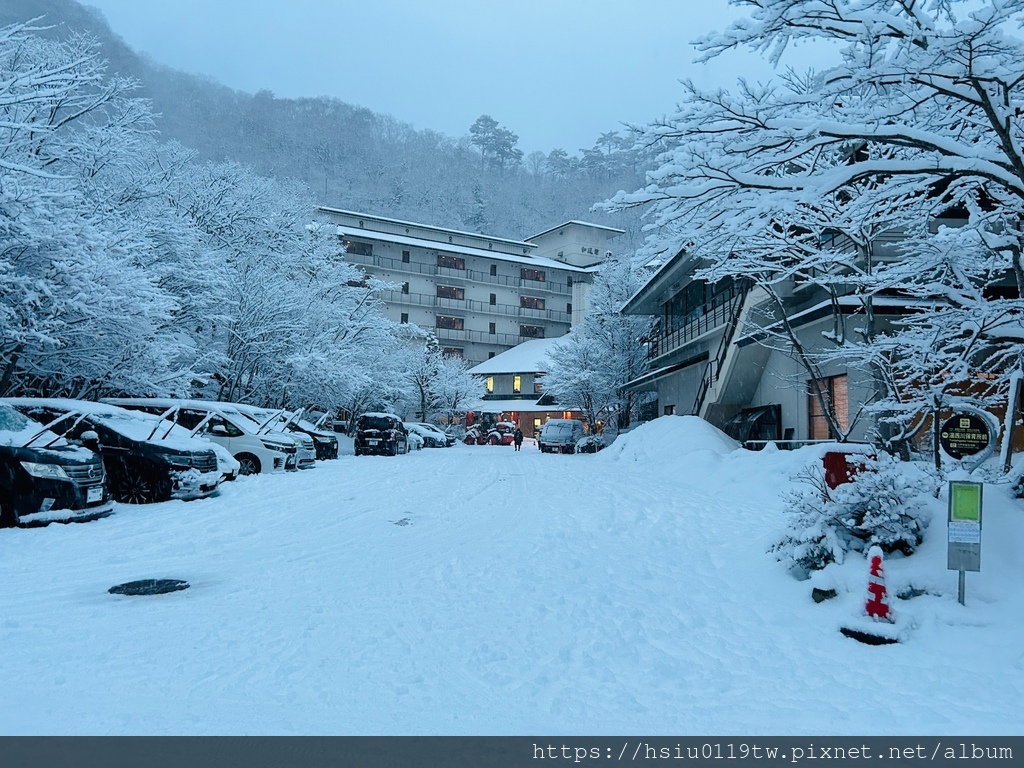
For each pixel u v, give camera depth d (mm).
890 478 6449
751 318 21172
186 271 20312
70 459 9781
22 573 7102
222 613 5824
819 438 19234
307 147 120000
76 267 13625
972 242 8820
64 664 4598
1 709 3896
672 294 34750
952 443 7730
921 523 6402
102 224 16594
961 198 8312
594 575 7418
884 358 9945
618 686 4469
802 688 4449
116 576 7070
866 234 10484
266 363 27047
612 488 15875
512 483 17125
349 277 34969
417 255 69375
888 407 8945
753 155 6527
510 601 6367
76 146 16531
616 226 89438
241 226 28969
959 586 5504
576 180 129000
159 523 10125
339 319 31875
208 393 26672
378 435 30641
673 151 6348
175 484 12203
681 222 7152
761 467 14844
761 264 10781
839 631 5484
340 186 116688
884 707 4133
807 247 10180
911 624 5379
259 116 120625
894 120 7129
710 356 28406
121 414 13133
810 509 6863
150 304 15305
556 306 77188
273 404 29656
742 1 5648
